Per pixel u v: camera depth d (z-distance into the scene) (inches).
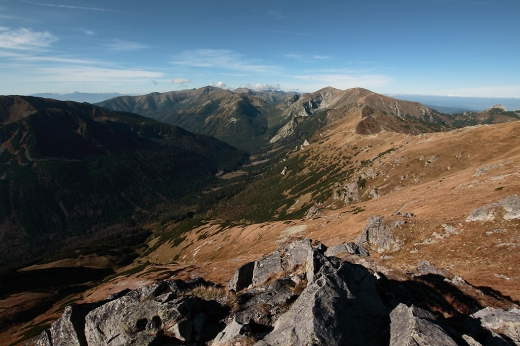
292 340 470.0
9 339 3563.0
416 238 2078.0
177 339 572.7
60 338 681.6
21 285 6599.4
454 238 1908.2
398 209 3280.0
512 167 3070.9
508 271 1432.1
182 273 3951.8
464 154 6146.7
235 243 5816.9
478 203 2247.8
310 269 768.3
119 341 586.6
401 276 995.9
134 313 623.5
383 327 550.9
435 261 1758.1
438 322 503.2
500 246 1664.6
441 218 2167.8
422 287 911.7
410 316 516.7
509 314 598.2
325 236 3577.8
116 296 785.6
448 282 1059.3
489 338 555.8
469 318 644.1
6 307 4731.8
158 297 673.0
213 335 601.3
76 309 719.1
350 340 470.9
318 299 538.0
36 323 3902.6
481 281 1393.9
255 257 3806.6
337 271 667.4
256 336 525.3
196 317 624.7
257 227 6003.9
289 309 602.5
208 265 4249.5
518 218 1786.4
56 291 5856.3
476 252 1696.6
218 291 780.6
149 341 565.6
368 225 2416.3
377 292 695.7
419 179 6412.4
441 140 7180.1
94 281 7662.4
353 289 635.5
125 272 7175.2
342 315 516.7
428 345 441.1
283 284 765.9
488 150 5807.1
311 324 473.1
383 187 6953.7
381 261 1173.1
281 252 1191.6
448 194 2972.4
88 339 650.2
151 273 4889.3
